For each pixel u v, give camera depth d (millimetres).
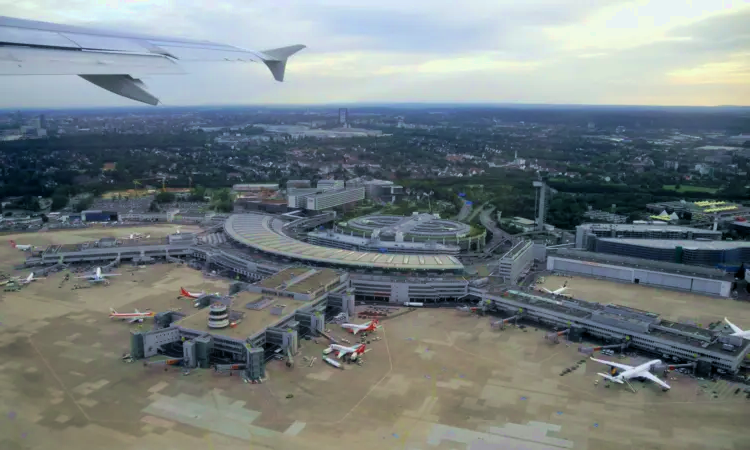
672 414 179500
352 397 188500
